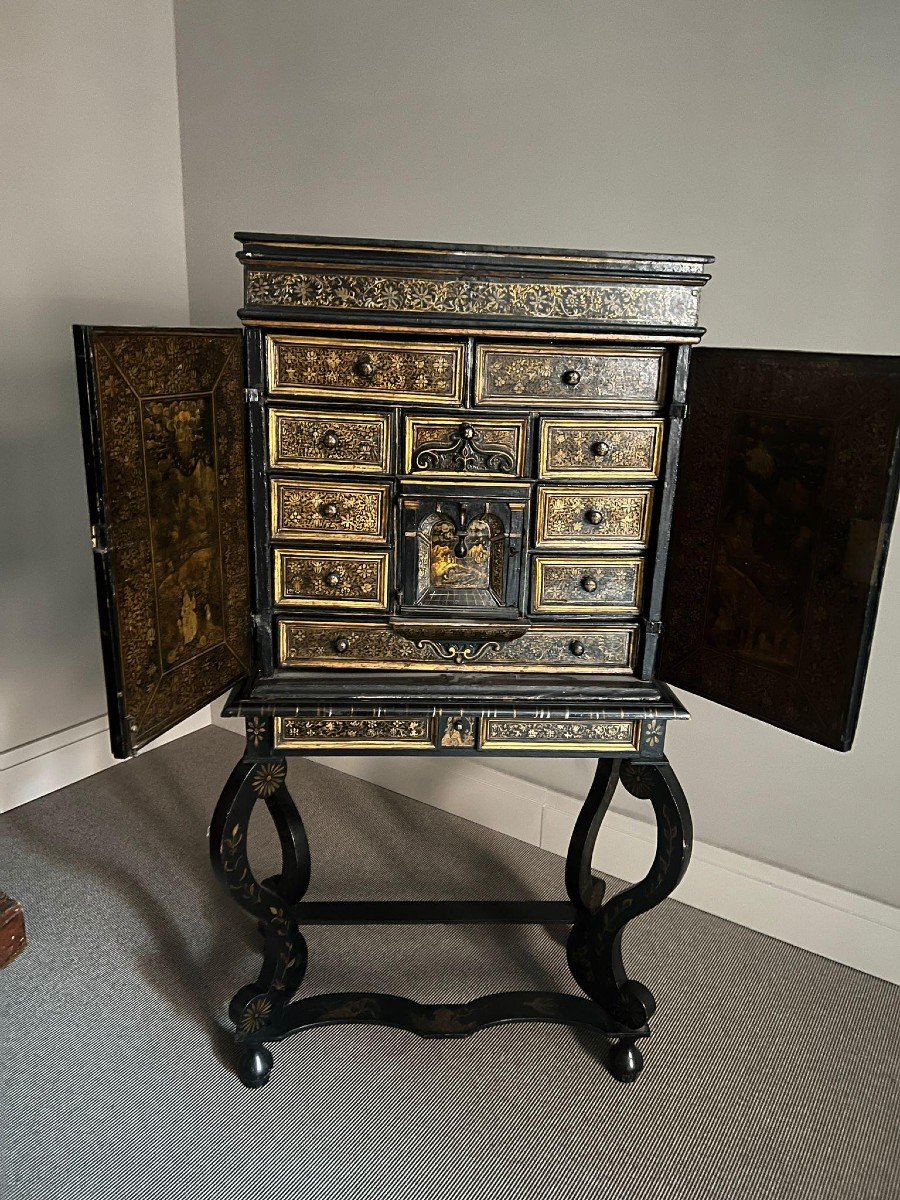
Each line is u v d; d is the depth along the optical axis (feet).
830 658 4.58
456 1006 6.05
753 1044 6.07
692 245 6.57
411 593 5.27
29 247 8.00
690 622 5.32
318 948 6.88
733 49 6.07
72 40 7.97
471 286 4.70
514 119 7.05
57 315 8.33
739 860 7.25
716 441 5.00
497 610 5.32
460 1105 5.56
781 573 4.75
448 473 5.04
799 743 6.79
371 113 7.72
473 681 5.35
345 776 9.57
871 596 4.34
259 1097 5.56
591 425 5.02
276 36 8.05
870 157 5.74
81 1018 6.09
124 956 6.68
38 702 8.87
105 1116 5.37
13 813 8.63
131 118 8.57
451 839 8.41
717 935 7.17
